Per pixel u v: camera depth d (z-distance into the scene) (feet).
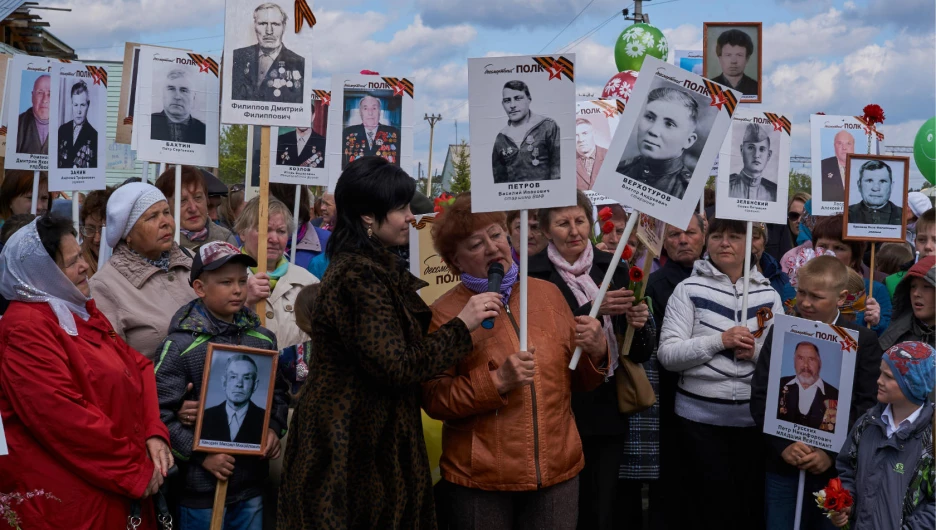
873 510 12.67
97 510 11.69
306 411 11.10
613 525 15.57
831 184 22.21
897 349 12.55
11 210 20.34
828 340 13.94
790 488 14.85
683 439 16.11
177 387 12.94
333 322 10.97
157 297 14.16
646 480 16.34
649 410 16.34
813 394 14.06
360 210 11.43
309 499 10.78
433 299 16.80
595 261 16.58
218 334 13.25
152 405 12.65
